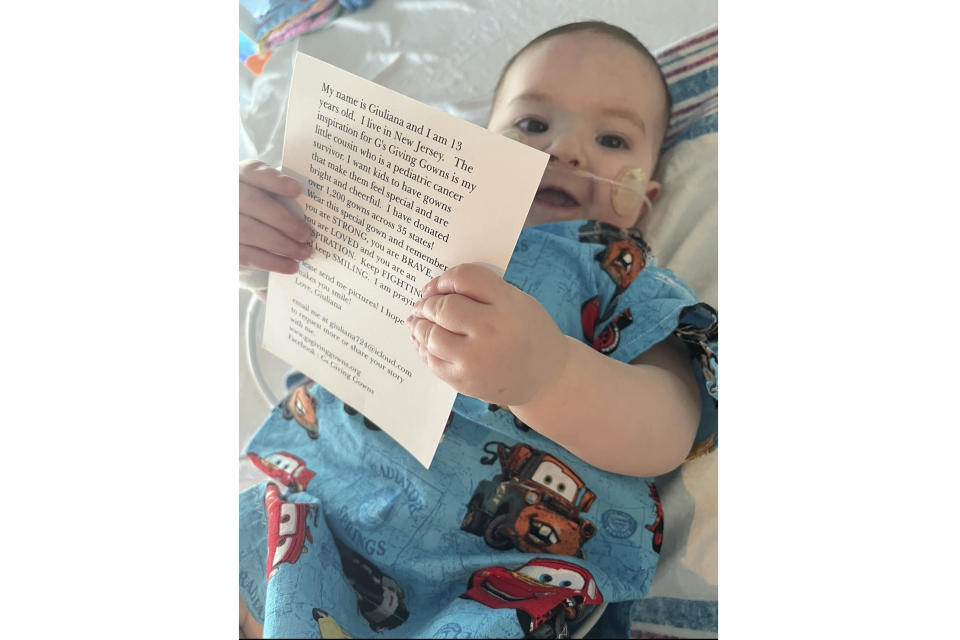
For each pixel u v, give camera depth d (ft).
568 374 2.77
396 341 2.85
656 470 3.13
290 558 3.00
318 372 3.18
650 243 3.83
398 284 2.79
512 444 3.20
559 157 3.75
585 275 3.47
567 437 2.93
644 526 3.20
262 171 3.08
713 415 3.30
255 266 3.15
